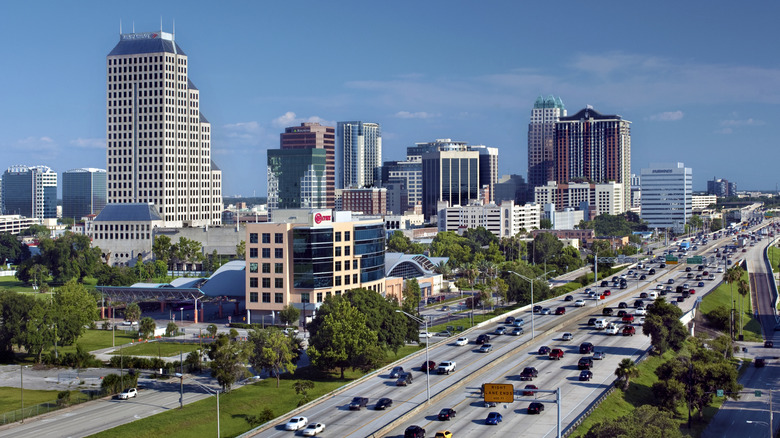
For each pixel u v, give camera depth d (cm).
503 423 15525
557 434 13575
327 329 19912
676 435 14425
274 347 19562
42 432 16125
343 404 17050
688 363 19925
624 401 17888
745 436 18150
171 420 16662
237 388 19238
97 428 16312
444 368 19462
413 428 14550
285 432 15225
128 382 19575
